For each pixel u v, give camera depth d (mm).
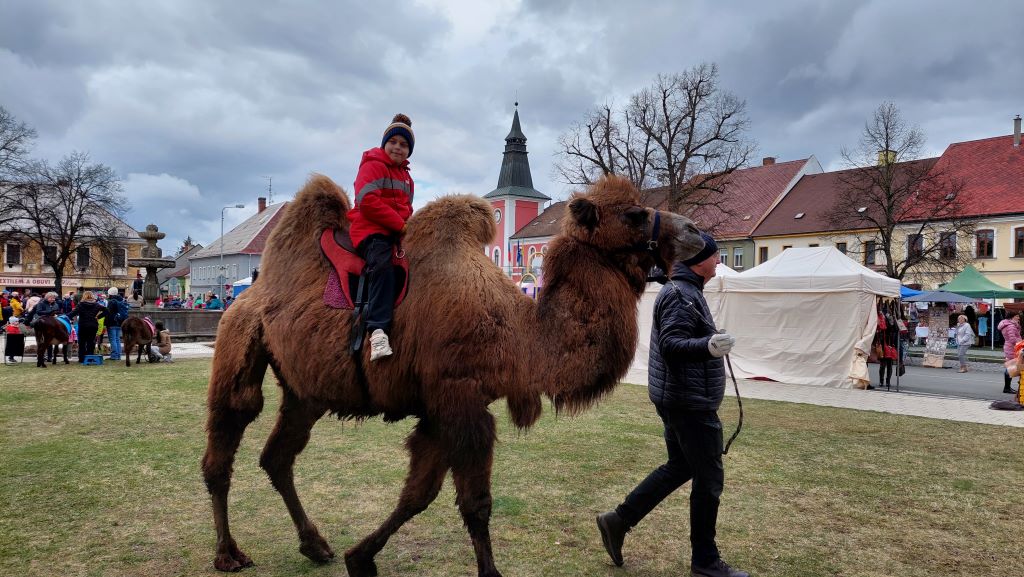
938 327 22125
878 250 39875
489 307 3701
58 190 51562
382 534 3949
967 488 6348
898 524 5316
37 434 8250
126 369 15961
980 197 42312
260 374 4434
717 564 4172
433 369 3652
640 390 13438
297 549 4652
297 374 4039
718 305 16516
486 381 3602
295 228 4359
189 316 26203
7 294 31859
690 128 40562
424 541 4832
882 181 38438
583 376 3623
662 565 4441
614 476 6547
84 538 4773
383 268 3816
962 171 44531
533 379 3648
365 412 4113
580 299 3723
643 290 3967
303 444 4590
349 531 5004
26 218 50844
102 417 9422
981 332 31047
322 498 5781
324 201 4324
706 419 4012
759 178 55938
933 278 40438
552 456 7367
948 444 8383
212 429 4395
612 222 3799
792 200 52500
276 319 4129
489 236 4191
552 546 4750
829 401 12359
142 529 4969
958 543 4918
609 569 4371
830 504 5805
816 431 9164
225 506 4367
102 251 54688
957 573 4395
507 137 75250
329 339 3887
